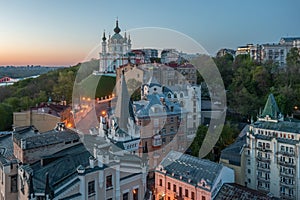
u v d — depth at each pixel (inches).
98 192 1457.9
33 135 1857.8
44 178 1461.6
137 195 1644.9
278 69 4473.4
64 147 1752.0
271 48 6845.5
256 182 2581.2
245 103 3590.1
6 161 1644.9
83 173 1405.0
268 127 2559.1
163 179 2148.1
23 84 5954.7
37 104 4121.6
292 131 2397.9
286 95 3627.0
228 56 4808.1
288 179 2388.0
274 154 2460.6
